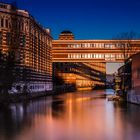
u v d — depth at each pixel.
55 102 68.00
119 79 93.50
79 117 37.72
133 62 61.69
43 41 113.69
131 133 25.84
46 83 118.12
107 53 127.62
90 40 128.12
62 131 26.84
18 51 84.25
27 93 80.88
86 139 23.38
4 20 86.50
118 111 44.84
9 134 25.52
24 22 91.81
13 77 69.06
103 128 28.50
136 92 58.84
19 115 40.03
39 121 33.81
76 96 99.88
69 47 128.75
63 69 170.88
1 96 62.81
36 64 103.19
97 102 66.94
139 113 41.62
